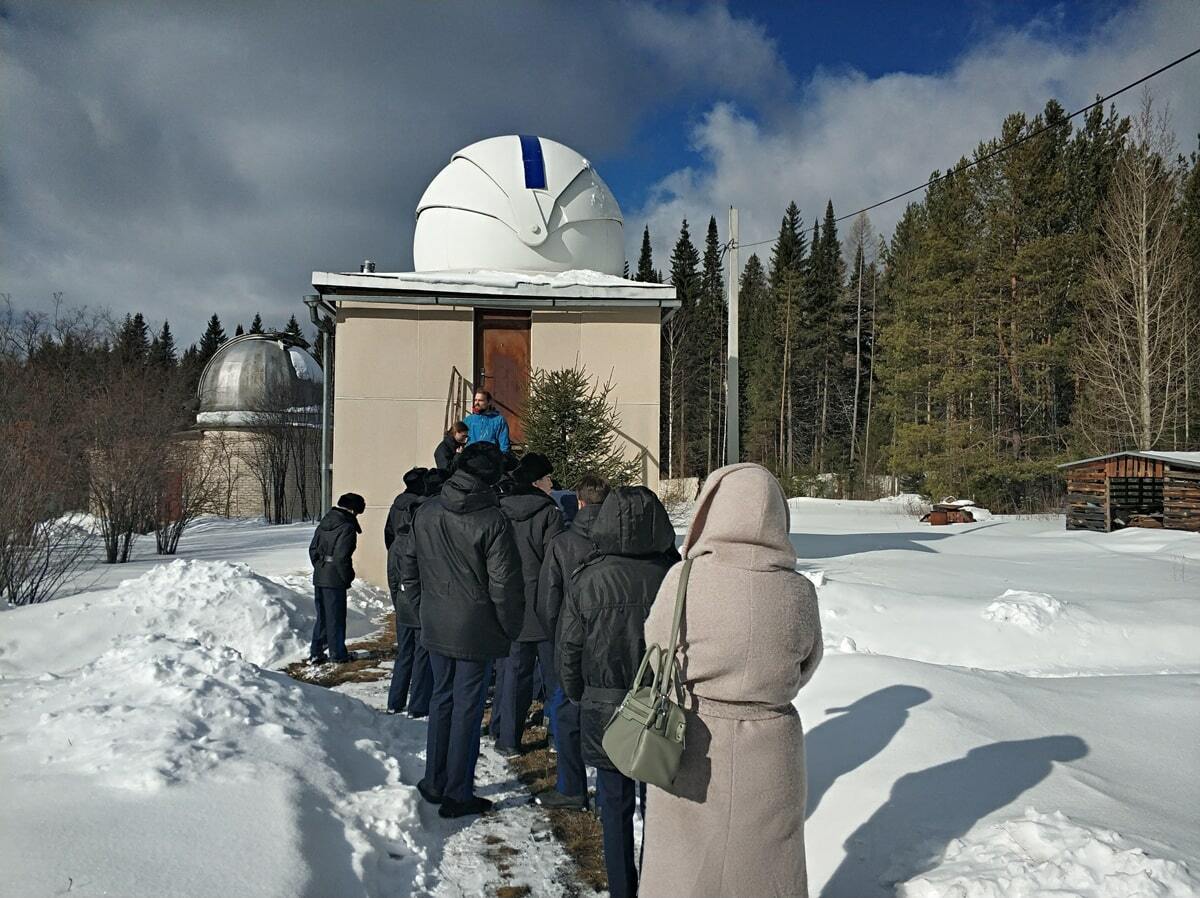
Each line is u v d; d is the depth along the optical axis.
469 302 13.20
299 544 19.80
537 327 13.48
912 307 38.31
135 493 17.22
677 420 55.62
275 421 35.12
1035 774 3.92
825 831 3.81
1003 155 33.84
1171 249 28.39
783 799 2.65
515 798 4.89
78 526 12.92
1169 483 17.03
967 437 32.97
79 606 8.82
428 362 13.34
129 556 17.59
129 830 3.41
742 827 2.61
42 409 16.50
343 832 3.99
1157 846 3.11
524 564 5.50
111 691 5.08
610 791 3.51
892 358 42.44
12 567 11.07
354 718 5.77
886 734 4.50
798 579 2.76
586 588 3.57
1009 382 34.41
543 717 6.53
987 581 10.55
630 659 3.49
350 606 10.83
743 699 2.66
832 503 33.75
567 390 12.22
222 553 18.14
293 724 5.01
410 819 4.32
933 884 3.07
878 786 4.00
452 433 9.92
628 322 13.57
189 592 9.08
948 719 4.57
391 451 13.22
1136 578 10.92
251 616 9.00
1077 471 19.14
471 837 4.36
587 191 15.09
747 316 61.59
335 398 13.18
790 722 2.72
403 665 6.61
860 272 54.78
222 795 3.85
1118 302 28.42
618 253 15.53
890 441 44.28
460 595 4.60
